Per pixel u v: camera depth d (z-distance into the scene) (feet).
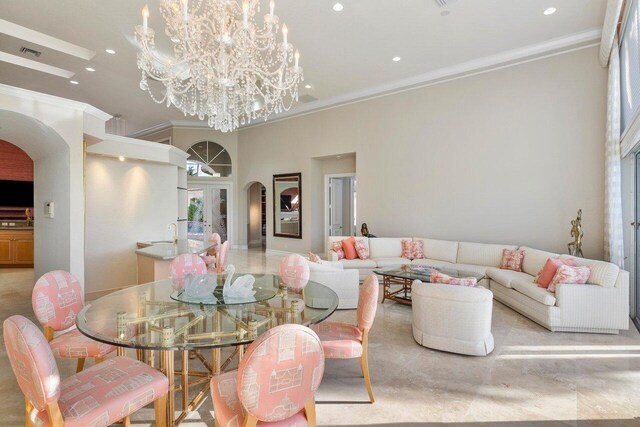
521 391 7.77
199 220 33.24
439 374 8.59
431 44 16.40
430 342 10.11
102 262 16.92
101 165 16.96
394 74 20.16
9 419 6.58
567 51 16.20
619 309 11.07
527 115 17.38
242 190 33.17
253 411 4.11
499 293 15.05
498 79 18.21
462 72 18.90
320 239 28.25
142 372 5.63
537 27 14.88
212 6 11.82
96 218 16.71
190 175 32.37
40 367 4.21
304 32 15.25
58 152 12.96
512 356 9.59
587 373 8.59
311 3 13.10
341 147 24.98
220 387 5.17
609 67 14.64
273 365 4.09
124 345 5.33
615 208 13.89
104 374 5.53
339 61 18.34
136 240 18.31
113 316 6.69
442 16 13.99
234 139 33.24
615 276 11.14
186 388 6.96
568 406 7.18
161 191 19.61
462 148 19.49
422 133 20.99
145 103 25.27
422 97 20.97
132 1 12.79
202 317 6.66
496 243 18.40
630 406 7.16
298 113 27.48
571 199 16.26
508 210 18.03
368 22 14.46
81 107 12.54
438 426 6.55
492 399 7.46
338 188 29.78
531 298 12.50
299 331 4.19
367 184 23.53
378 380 8.30
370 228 23.41
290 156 28.66
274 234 30.30
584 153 15.92
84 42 15.94
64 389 5.08
